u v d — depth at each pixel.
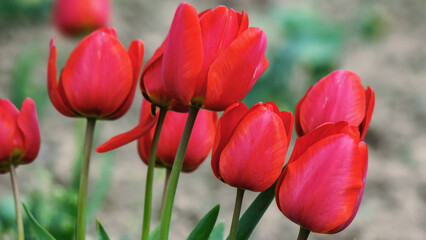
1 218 1.85
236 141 1.22
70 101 1.28
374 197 3.06
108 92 1.28
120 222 2.65
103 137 3.20
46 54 3.80
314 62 3.72
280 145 1.22
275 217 2.87
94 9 2.25
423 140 3.56
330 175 1.21
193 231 1.29
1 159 1.32
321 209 1.22
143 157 1.35
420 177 3.21
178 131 1.33
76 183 1.87
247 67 1.21
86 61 1.27
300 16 3.84
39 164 2.87
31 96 3.00
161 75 1.26
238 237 1.29
